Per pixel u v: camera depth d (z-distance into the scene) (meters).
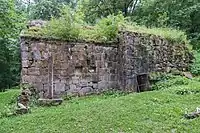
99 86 11.43
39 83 10.37
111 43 11.85
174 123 6.76
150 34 12.38
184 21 19.64
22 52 10.32
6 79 21.17
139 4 25.39
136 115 7.35
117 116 7.34
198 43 18.16
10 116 8.46
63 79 10.77
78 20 12.38
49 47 10.67
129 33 11.82
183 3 20.22
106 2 25.33
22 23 15.97
